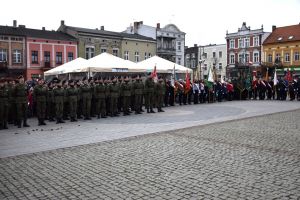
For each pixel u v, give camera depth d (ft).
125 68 72.84
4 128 47.73
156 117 56.70
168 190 20.34
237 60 236.84
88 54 174.70
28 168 25.91
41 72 158.40
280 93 94.32
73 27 176.86
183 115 58.80
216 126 44.73
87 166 26.16
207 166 25.41
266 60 217.36
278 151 29.76
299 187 20.30
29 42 154.51
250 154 28.86
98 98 57.62
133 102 67.56
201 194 19.53
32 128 47.47
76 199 19.24
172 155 29.09
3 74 146.61
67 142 35.88
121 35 188.55
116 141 35.81
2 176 23.93
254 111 63.41
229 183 21.34
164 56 217.97
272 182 21.34
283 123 46.60
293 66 200.34
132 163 26.73
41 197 19.66
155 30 213.05
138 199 19.01
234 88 97.86
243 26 232.73
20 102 48.62
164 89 67.26
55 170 25.23
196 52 278.46
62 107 52.95
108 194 19.92
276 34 216.13
